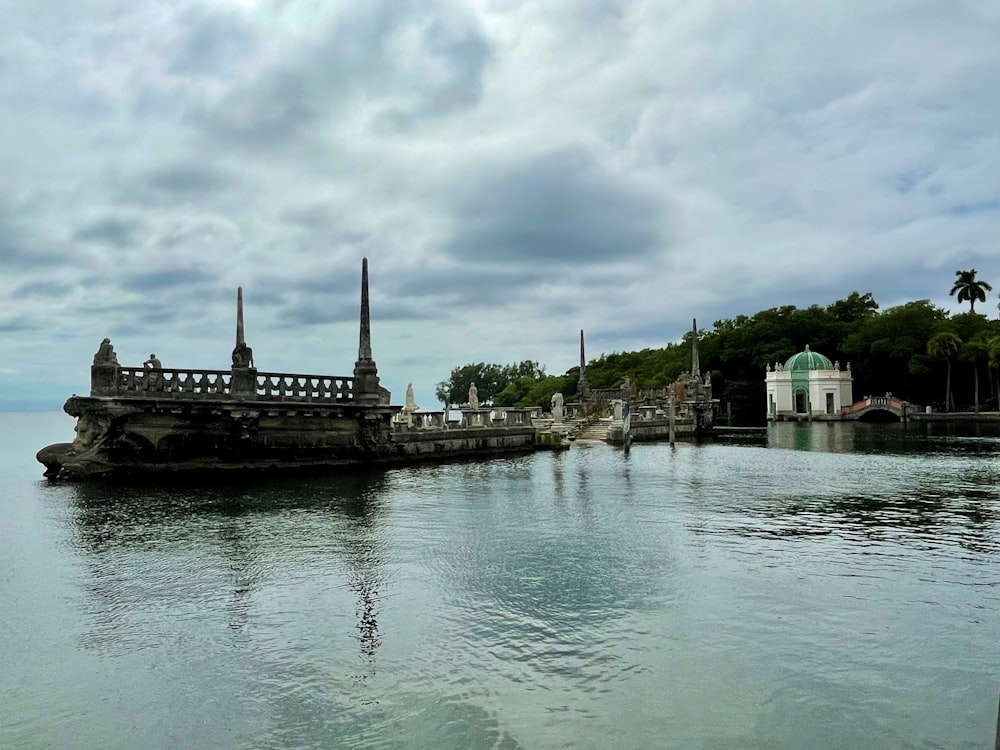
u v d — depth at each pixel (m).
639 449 61.31
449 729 10.47
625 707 11.11
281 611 15.59
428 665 12.70
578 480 37.75
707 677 12.13
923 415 103.75
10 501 29.78
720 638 13.84
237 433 38.16
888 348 112.50
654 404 90.75
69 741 10.27
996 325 113.38
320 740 10.23
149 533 23.36
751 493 32.62
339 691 11.73
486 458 51.69
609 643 13.64
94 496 30.97
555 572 18.56
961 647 13.30
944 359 105.00
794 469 43.22
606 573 18.44
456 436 50.97
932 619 14.77
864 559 19.66
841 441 68.25
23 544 21.75
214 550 21.02
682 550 20.94
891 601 15.94
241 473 38.31
